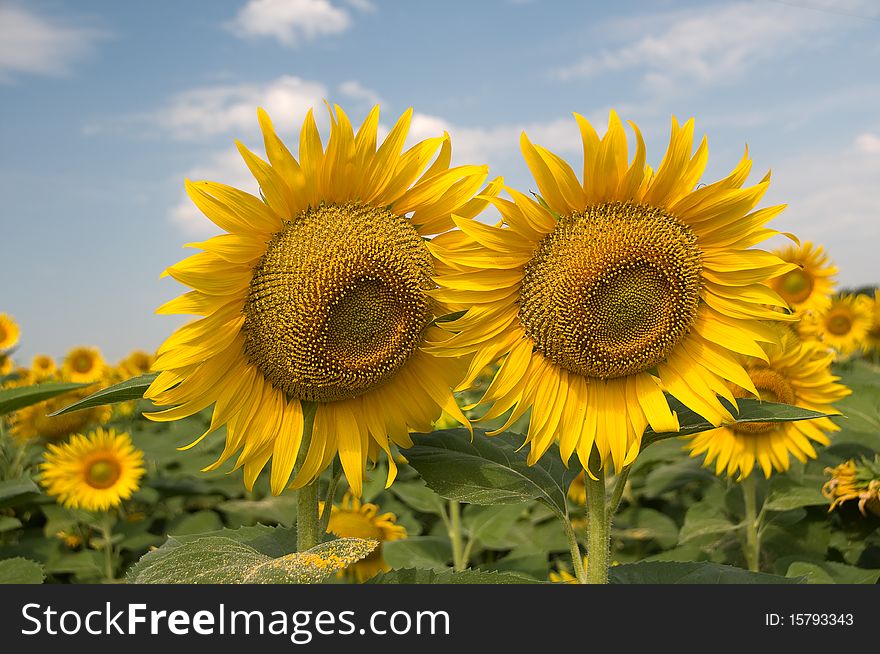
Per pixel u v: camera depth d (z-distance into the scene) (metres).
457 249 0.54
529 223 0.51
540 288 0.52
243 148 0.49
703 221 0.53
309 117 0.50
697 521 0.97
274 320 0.51
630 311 0.52
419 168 0.54
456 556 1.02
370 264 0.52
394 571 0.55
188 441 1.51
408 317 0.53
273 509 1.25
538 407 0.53
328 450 0.54
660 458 1.07
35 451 1.50
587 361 0.52
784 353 0.91
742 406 0.54
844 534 0.92
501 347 0.53
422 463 0.58
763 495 1.01
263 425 0.53
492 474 0.57
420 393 0.56
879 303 1.52
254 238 0.50
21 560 0.97
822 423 0.92
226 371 0.52
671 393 0.54
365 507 1.10
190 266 0.48
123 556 1.29
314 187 0.51
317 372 0.52
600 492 0.56
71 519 1.25
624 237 0.52
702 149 0.52
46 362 2.17
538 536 1.12
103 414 1.54
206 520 1.27
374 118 0.52
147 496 1.31
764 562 0.95
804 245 1.25
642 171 0.51
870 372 1.26
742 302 0.53
